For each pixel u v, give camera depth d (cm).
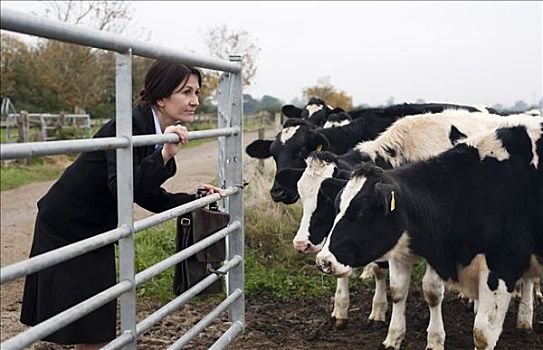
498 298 504
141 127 374
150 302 721
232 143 501
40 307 352
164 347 582
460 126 643
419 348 592
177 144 379
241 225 507
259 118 3247
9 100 3091
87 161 354
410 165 534
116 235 324
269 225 880
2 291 790
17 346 251
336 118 859
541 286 725
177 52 384
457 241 514
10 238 1057
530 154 511
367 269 793
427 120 649
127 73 330
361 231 495
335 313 651
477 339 508
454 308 702
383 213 495
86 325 352
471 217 506
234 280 511
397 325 585
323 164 614
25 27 254
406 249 515
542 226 509
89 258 355
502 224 504
